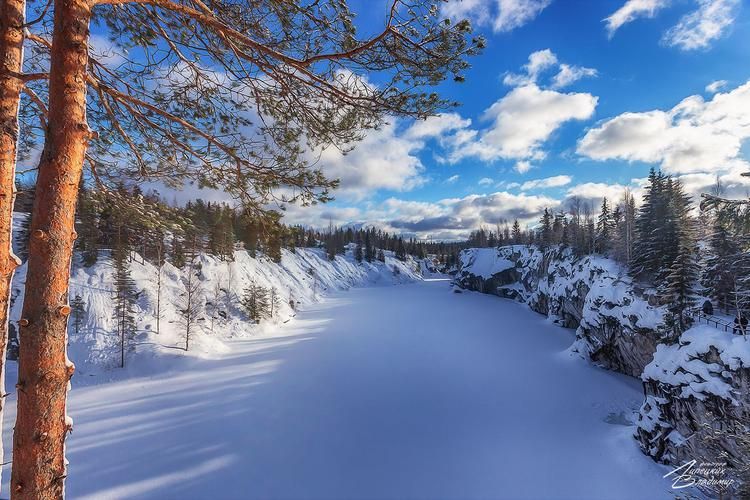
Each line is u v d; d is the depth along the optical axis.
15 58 2.48
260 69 4.64
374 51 4.28
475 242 144.50
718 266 22.70
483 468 16.44
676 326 19.06
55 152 2.40
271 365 32.47
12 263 2.39
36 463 2.26
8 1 2.46
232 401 24.45
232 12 4.42
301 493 15.16
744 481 10.90
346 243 148.75
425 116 4.84
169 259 46.62
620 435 18.27
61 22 2.48
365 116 4.93
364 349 37.62
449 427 20.33
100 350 31.03
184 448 18.58
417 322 52.72
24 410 2.25
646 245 30.36
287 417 21.97
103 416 22.33
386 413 22.28
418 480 15.79
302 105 4.98
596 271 40.97
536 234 80.94
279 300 56.72
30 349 2.26
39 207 2.36
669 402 15.77
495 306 68.44
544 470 16.02
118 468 16.94
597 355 30.31
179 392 26.19
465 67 4.38
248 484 15.76
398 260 146.25
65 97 2.44
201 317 41.66
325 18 4.21
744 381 13.14
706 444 13.02
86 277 37.09
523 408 22.44
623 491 14.20
